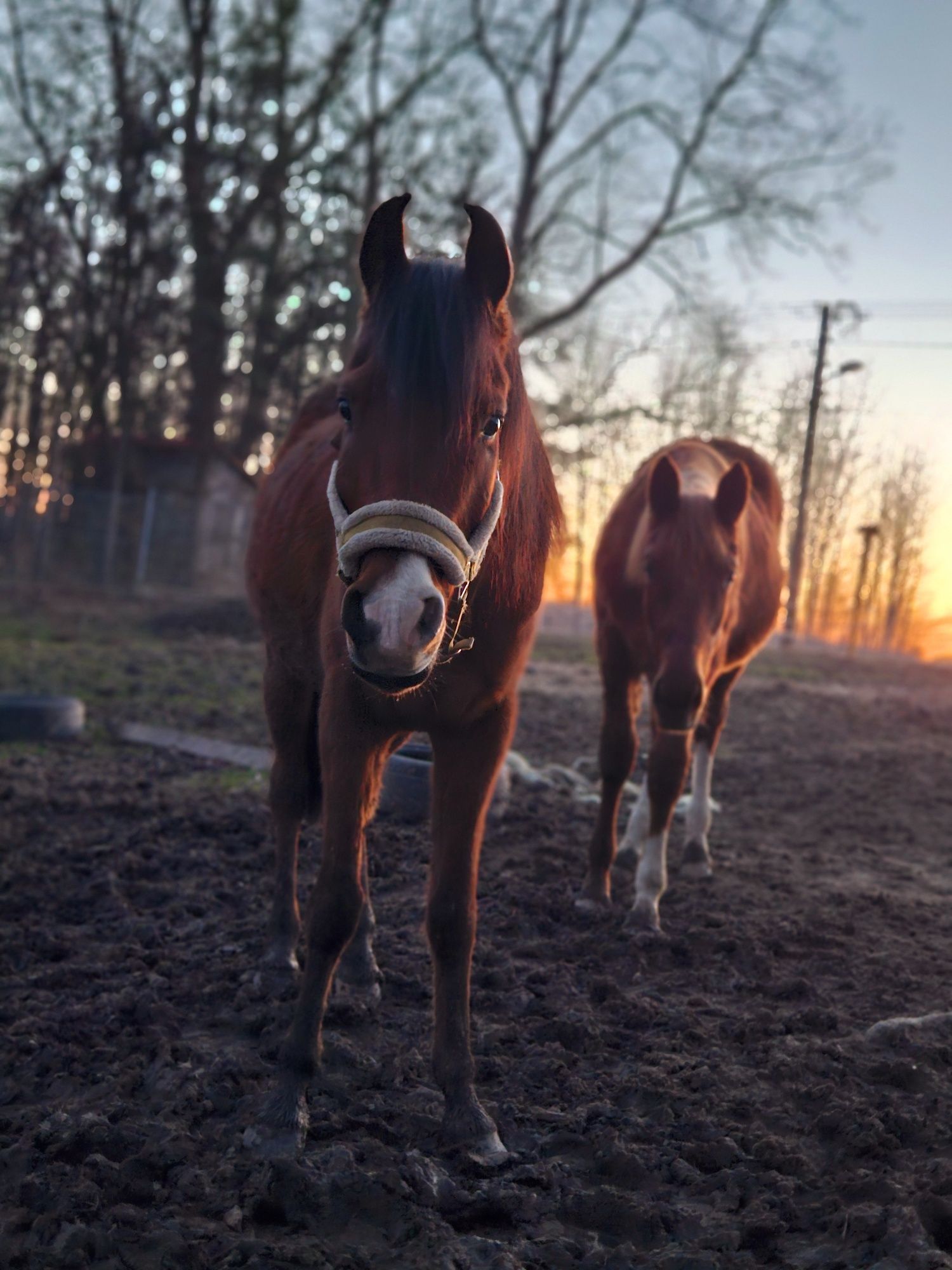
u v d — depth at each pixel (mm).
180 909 4359
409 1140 2740
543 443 2926
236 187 25562
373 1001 3547
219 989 3590
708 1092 3020
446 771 2781
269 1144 2635
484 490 2242
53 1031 3314
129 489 28016
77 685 10445
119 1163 2598
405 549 2061
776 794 7465
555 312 26719
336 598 2656
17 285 22766
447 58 25062
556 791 6695
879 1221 2367
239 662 13164
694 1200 2549
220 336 26438
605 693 4809
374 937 4027
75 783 6445
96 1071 3078
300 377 26078
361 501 2184
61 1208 2371
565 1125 2830
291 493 3559
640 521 4641
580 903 4562
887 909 4766
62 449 24469
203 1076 2975
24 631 15242
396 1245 2326
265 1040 3232
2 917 4371
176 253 26047
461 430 2113
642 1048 3311
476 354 2152
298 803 3889
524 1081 3072
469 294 2221
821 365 28656
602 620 4848
